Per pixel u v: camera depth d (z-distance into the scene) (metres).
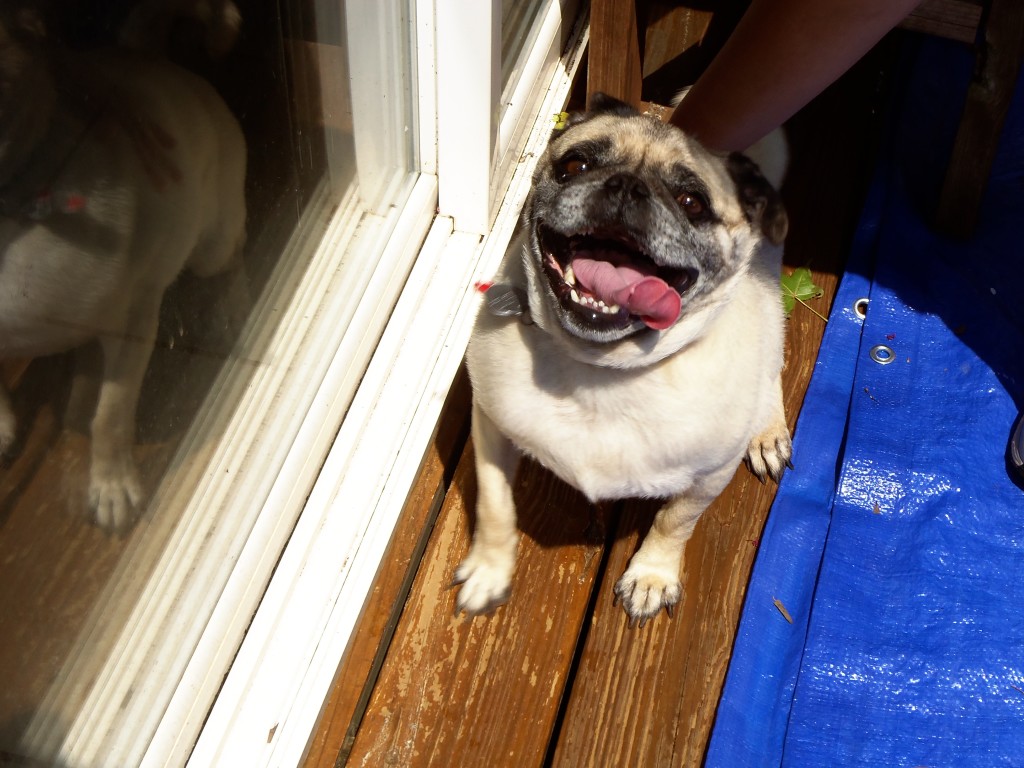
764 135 0.98
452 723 0.81
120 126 0.62
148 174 0.66
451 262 0.97
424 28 0.86
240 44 0.72
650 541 0.87
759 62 0.88
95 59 0.59
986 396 0.97
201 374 0.75
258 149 0.77
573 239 0.78
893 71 1.22
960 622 0.85
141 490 0.69
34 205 0.58
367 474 0.84
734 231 0.77
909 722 0.81
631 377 0.74
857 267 1.07
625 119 0.81
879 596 0.87
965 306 1.03
